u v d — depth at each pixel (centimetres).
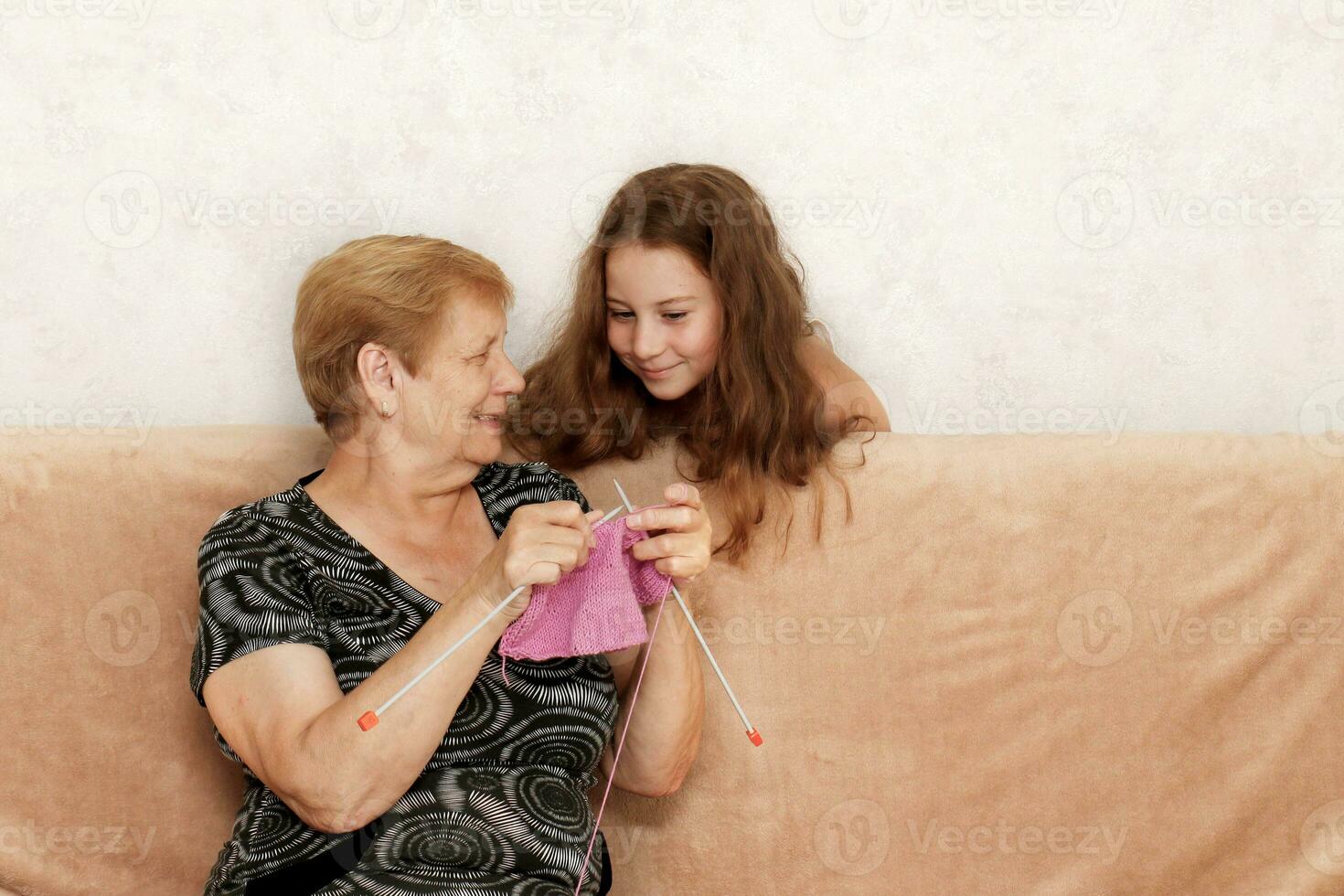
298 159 143
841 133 145
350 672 102
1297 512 126
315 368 107
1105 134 146
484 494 118
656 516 105
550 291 148
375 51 141
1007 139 146
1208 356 154
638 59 142
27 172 142
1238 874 128
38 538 123
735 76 143
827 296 150
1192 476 127
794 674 128
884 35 142
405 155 144
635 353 126
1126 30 143
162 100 141
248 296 146
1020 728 128
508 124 143
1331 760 127
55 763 123
